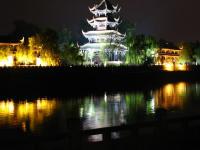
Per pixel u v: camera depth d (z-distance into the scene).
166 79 147.00
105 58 145.75
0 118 58.91
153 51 158.62
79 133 21.64
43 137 21.17
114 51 148.75
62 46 152.88
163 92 106.56
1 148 20.98
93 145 23.77
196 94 99.38
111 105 76.62
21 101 84.75
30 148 24.34
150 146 24.50
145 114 62.22
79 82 116.00
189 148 24.97
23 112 66.06
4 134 33.38
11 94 99.56
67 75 113.75
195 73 164.12
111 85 123.69
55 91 107.06
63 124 52.59
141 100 85.94
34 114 63.66
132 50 148.00
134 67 134.12
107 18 154.12
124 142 24.00
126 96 96.00
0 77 101.38
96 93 104.50
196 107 69.75
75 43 171.50
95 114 63.12
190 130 27.22
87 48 151.62
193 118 27.31
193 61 192.50
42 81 108.25
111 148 23.50
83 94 101.44
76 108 71.81
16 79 103.94
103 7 155.50
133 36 157.62
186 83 145.75
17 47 126.44
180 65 165.38
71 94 100.75
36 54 126.94
